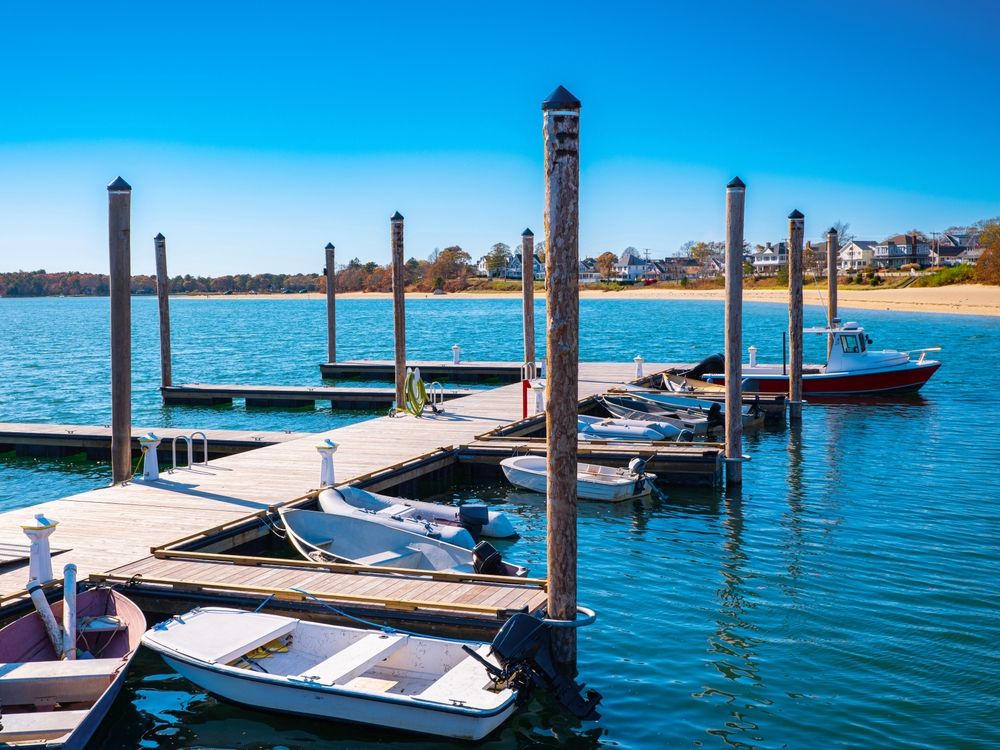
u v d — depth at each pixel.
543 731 9.08
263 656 9.91
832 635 11.09
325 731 9.23
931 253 164.00
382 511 14.81
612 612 11.96
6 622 10.50
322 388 33.06
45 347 70.50
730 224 17.95
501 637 9.06
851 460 21.59
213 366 52.81
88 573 11.75
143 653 10.91
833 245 34.38
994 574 13.18
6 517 14.39
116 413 17.36
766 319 86.81
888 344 54.75
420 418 24.31
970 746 8.53
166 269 34.25
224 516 14.38
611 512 17.17
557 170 9.23
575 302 9.50
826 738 8.76
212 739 9.14
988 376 38.09
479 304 164.50
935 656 10.46
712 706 9.42
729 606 12.11
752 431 25.73
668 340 65.81
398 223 25.38
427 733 8.81
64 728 8.00
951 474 19.86
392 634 9.85
